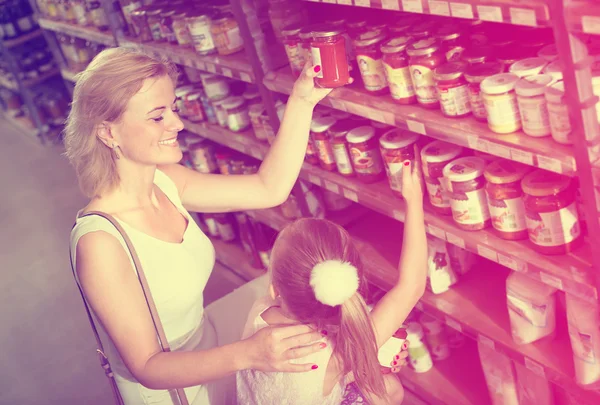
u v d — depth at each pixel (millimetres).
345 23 2527
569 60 1515
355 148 2547
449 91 2004
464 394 2555
